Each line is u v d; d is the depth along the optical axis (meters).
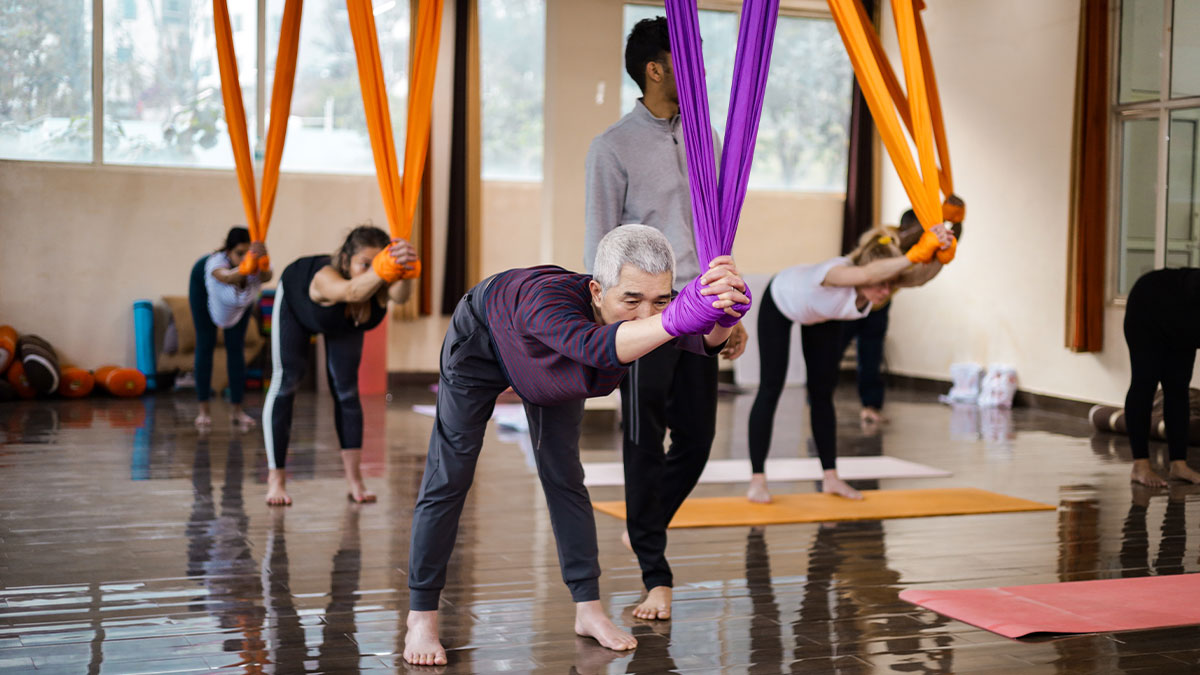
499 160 9.80
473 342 2.42
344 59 9.19
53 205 8.48
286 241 9.05
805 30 10.30
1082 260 7.77
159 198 8.73
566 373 2.18
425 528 2.62
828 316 4.40
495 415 7.43
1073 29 8.10
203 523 4.14
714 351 2.45
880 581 3.46
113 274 8.64
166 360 8.61
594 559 2.84
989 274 8.94
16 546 3.74
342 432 4.57
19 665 2.59
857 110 10.21
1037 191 8.45
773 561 3.71
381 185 3.67
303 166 9.16
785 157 10.38
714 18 9.88
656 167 3.13
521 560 3.67
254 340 8.83
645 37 3.10
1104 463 5.86
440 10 3.60
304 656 2.69
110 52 8.62
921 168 3.69
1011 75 8.70
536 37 9.80
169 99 8.79
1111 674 2.61
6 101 8.41
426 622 2.66
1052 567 3.65
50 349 8.17
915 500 4.75
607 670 2.61
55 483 4.85
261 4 8.90
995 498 4.80
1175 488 5.10
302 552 3.72
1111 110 7.79
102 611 3.04
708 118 2.01
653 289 2.11
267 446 4.49
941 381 9.45
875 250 4.23
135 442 6.05
